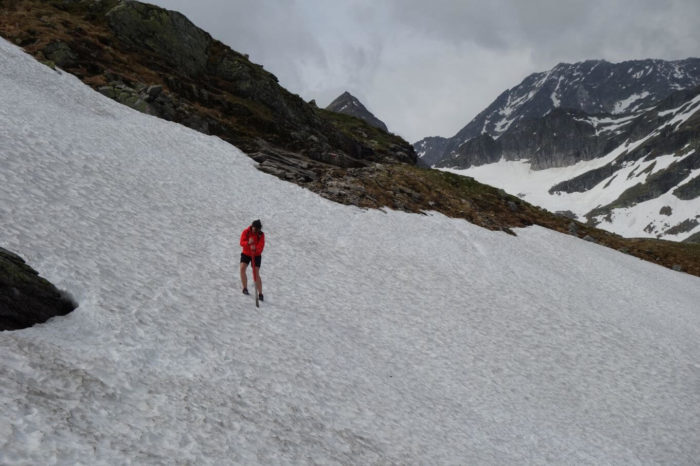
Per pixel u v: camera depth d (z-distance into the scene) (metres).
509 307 31.67
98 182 23.86
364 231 35.53
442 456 14.75
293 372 15.77
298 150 51.06
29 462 7.58
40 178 20.84
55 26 43.31
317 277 26.25
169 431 10.12
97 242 18.53
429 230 40.34
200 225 25.72
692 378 29.06
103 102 36.09
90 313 14.03
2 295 12.38
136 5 49.94
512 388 22.27
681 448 21.67
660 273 55.28
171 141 35.62
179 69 50.53
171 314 16.02
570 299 36.62
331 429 13.54
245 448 10.69
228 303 18.95
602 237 67.69
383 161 68.06
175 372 12.96
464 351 24.16
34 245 15.82
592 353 28.67
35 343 11.55
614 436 21.09
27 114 26.58
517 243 46.59
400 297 27.88
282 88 60.00
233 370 14.31
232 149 40.44
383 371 19.23
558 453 18.14
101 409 9.93
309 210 35.19
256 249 20.28
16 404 8.80
